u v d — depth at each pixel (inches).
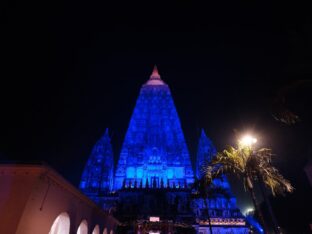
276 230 876.6
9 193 466.0
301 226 1851.6
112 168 3612.2
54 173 534.9
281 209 2080.5
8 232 422.6
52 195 548.1
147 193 2807.6
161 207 2652.6
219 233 2623.0
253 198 825.5
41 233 491.2
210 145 3946.9
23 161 498.3
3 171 489.7
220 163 892.0
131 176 3420.3
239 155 848.9
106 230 1146.0
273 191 875.4
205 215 2768.2
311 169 1148.5
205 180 919.0
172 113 4328.3
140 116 4242.1
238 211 2886.3
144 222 2342.5
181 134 4001.0
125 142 3811.5
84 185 3267.7
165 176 3376.0
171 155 3720.5
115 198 2903.5
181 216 2568.9
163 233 2311.8
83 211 778.8
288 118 587.8
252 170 834.2
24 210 448.1
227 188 3093.0
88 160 3585.1
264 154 848.3
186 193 2770.7
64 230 648.4
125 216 2501.2
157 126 4025.6
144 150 3673.7
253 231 2802.7
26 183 478.6
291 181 1866.4
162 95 4667.8
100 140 3846.0
